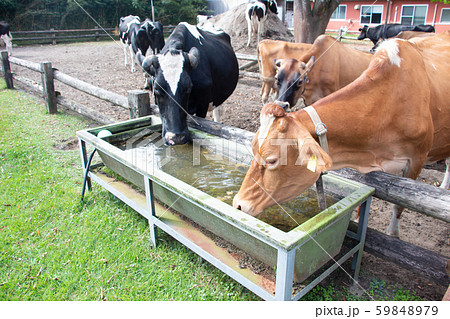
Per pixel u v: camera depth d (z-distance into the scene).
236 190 2.67
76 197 3.46
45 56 13.48
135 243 2.80
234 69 4.90
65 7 21.16
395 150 2.36
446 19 19.12
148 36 8.28
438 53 3.28
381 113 2.20
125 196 3.01
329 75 4.80
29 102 7.07
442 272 2.05
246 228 1.81
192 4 26.64
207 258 2.26
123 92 7.82
